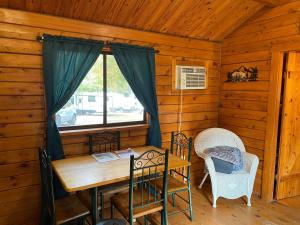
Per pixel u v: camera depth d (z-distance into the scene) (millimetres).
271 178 3160
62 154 2596
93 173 2125
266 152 3172
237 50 3547
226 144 3322
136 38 3045
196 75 3549
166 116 3422
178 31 3301
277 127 3113
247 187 3020
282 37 2941
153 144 3201
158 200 2203
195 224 2615
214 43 3752
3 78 2330
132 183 2010
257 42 3246
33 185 2568
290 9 2842
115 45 2844
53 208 1912
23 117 2457
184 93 3557
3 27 2291
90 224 2500
